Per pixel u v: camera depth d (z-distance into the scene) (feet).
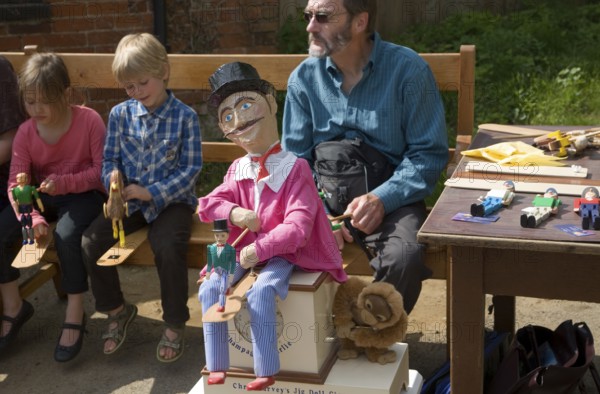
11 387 11.56
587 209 8.36
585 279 8.37
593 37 25.99
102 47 19.86
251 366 8.75
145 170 11.89
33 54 13.51
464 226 8.39
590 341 9.64
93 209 12.22
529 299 13.38
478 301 8.66
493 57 23.98
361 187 11.12
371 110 11.37
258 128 8.83
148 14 20.30
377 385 8.32
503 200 8.94
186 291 11.51
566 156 10.60
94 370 11.89
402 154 11.54
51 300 14.35
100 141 12.42
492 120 20.85
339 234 10.85
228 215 8.73
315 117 11.80
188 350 12.27
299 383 8.49
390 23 27.40
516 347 9.59
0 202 12.85
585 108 21.38
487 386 10.11
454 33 26.32
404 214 10.91
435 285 14.19
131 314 12.14
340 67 11.51
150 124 11.89
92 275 11.59
